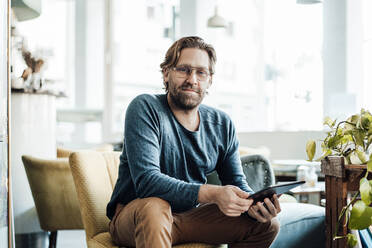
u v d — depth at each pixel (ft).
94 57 23.47
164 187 5.47
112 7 22.36
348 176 5.17
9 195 6.59
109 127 22.39
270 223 6.02
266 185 8.87
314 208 7.78
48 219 9.46
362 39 14.93
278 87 17.51
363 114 5.36
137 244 5.24
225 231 5.92
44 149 10.97
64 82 23.38
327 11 15.44
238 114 18.69
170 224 5.28
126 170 6.17
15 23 11.13
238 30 18.69
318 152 15.19
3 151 6.47
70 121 22.94
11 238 6.63
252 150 11.96
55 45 23.25
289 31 17.03
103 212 6.70
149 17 21.65
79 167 6.66
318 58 16.03
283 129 17.26
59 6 23.49
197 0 19.48
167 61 6.45
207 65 6.41
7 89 6.61
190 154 6.31
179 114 6.39
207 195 5.40
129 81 22.30
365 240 5.65
